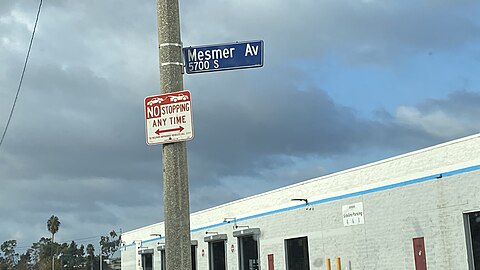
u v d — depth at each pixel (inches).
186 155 306.2
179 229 298.2
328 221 982.4
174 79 308.8
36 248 4355.3
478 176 731.4
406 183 836.0
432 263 786.8
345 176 953.5
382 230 872.3
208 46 320.5
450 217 765.9
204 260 1355.8
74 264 3941.9
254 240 1192.2
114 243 3865.7
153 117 306.0
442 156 784.3
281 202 1109.1
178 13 314.8
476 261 734.5
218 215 1312.7
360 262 908.6
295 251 1067.9
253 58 322.7
